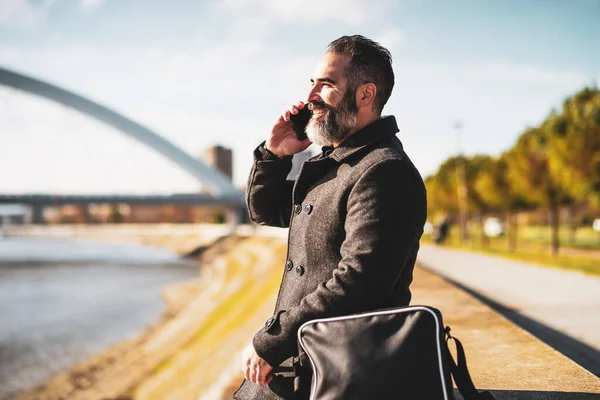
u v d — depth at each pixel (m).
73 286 54.62
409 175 1.75
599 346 5.62
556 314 7.62
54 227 199.25
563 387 2.92
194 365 16.28
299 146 2.28
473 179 43.06
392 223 1.69
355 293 1.67
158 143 103.81
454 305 6.60
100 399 16.97
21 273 68.31
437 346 1.56
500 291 10.25
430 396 1.53
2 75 91.50
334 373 1.61
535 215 67.31
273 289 22.22
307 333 1.70
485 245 38.56
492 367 3.43
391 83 2.00
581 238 42.50
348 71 1.92
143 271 71.50
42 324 34.62
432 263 17.84
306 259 1.93
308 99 2.02
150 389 15.93
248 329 16.47
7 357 25.75
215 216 164.50
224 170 162.25
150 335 29.97
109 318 36.50
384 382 1.54
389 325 1.60
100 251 112.50
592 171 16.70
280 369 1.96
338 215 1.85
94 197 102.62
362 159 1.85
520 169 23.48
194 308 35.59
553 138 17.83
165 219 187.38
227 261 74.81
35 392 20.09
